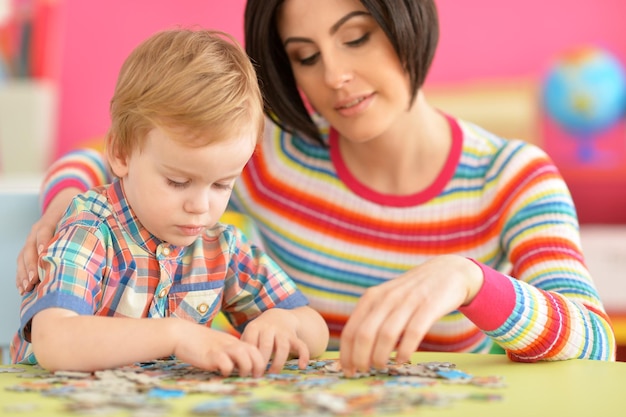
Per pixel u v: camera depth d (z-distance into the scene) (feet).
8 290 5.05
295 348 3.76
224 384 3.14
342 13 4.66
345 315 5.54
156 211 3.80
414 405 2.74
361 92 4.79
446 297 3.47
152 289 4.07
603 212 13.04
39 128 11.96
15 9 11.94
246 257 4.44
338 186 5.57
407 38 4.70
